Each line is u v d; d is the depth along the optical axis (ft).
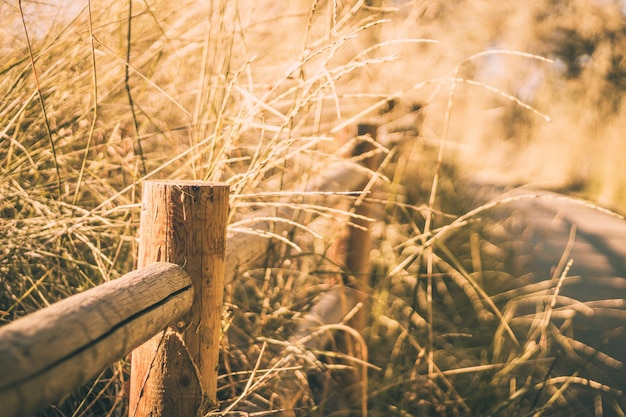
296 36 7.86
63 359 3.17
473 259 9.46
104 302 3.54
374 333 7.44
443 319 8.64
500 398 7.11
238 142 6.92
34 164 6.06
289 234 6.88
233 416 5.74
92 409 5.93
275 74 7.61
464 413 6.94
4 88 6.34
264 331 6.44
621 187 33.27
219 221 4.58
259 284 7.16
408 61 9.65
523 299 8.54
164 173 7.14
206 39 6.73
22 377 2.98
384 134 9.07
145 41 7.00
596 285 13.56
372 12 7.94
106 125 6.65
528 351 7.23
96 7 6.75
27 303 5.96
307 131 7.16
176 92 7.29
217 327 4.66
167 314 4.08
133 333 3.67
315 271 6.81
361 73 8.11
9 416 2.94
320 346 6.46
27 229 5.79
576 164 32.71
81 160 6.76
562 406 7.61
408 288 8.64
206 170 6.48
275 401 5.98
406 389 6.87
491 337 8.26
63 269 6.02
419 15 9.62
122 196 6.39
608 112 32.89
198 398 4.58
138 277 3.98
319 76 5.83
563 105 31.71
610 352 9.72
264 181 7.20
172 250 4.50
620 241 18.92
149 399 4.59
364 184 7.93
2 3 6.68
